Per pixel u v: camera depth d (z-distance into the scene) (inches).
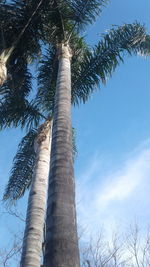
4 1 433.7
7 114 461.1
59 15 435.2
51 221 219.6
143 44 453.7
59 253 200.1
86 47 458.0
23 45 445.1
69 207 229.0
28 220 378.0
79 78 445.4
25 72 463.2
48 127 441.7
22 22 436.5
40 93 461.7
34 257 351.3
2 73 396.8
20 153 486.3
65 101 321.7
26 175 484.7
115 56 449.1
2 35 422.6
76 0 433.7
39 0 433.4
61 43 422.6
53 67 454.3
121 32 455.8
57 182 242.5
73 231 215.6
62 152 264.7
